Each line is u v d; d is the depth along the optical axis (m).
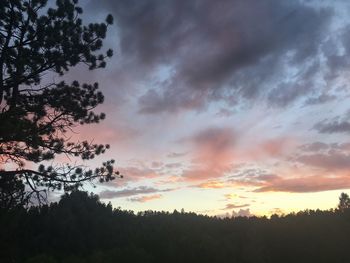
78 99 15.91
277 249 60.12
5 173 14.05
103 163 15.44
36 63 14.52
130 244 55.38
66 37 15.20
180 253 55.88
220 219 74.25
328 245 60.31
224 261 55.75
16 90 14.65
